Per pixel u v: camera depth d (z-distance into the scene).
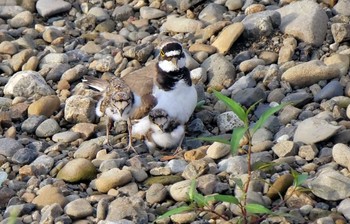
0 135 12.61
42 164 11.55
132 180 11.05
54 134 12.52
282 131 11.92
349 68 13.26
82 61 14.59
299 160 11.23
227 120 12.34
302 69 13.09
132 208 10.19
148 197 10.62
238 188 10.47
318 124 11.62
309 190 10.34
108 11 16.11
